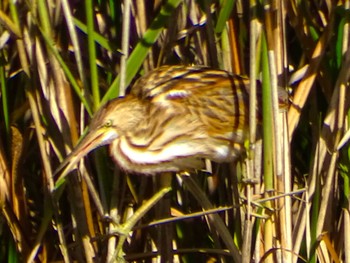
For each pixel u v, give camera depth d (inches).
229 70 332.8
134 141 321.1
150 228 365.1
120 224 338.3
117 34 341.7
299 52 353.7
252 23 290.4
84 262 350.9
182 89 332.8
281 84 320.2
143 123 322.0
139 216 333.7
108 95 318.0
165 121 326.6
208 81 333.7
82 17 346.9
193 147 330.6
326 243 348.5
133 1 335.9
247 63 340.2
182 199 366.6
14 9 314.3
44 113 331.6
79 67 307.1
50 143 343.0
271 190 305.9
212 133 332.5
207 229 376.5
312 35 333.1
